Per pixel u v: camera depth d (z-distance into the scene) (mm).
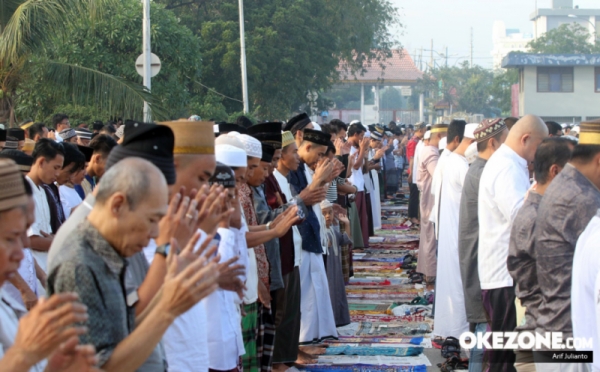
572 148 4379
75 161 5566
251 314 4922
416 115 62469
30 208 2939
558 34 57781
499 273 5137
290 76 28562
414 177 14367
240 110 28766
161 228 2857
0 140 5816
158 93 19641
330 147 7000
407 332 7312
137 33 19016
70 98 12031
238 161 4297
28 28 10781
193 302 2457
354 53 38125
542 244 4113
